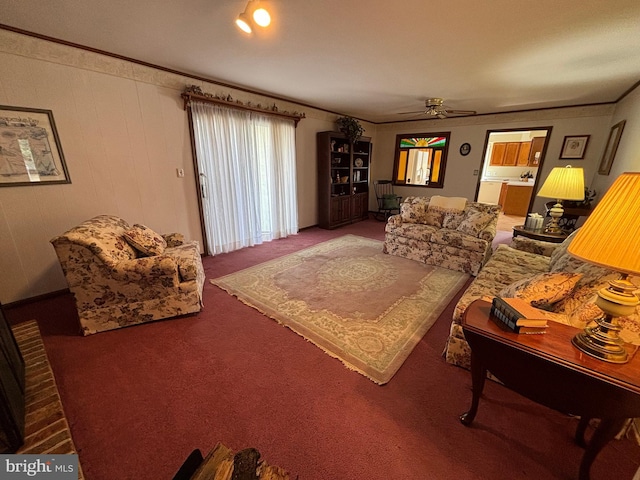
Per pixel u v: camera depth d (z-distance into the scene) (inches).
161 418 57.6
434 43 93.9
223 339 83.5
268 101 169.6
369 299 108.2
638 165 114.1
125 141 117.6
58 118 100.4
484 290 80.5
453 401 62.2
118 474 47.3
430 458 50.0
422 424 56.6
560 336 48.4
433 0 69.2
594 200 169.9
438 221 157.5
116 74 110.9
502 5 71.2
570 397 43.7
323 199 220.1
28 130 95.2
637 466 48.8
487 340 48.7
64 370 70.5
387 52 101.7
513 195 283.3
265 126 170.6
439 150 247.8
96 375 68.9
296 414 58.7
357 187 256.7
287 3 70.5
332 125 221.1
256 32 87.4
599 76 123.6
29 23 84.0
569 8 72.0
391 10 73.9
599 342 43.4
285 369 71.5
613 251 37.4
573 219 169.5
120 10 75.7
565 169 115.3
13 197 95.6
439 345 81.6
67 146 103.7
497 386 66.8
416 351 78.9
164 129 128.5
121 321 88.0
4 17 80.6
